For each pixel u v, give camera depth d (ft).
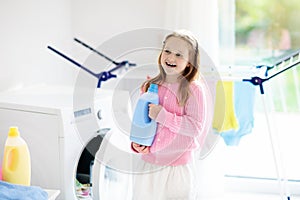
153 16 10.36
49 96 8.08
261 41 11.02
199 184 10.13
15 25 8.62
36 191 6.10
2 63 8.32
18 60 8.77
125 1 10.44
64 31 10.37
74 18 10.69
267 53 11.04
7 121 7.46
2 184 6.09
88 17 10.63
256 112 11.41
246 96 8.93
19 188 6.08
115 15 10.52
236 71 8.49
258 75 8.33
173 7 9.87
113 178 8.03
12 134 6.51
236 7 10.97
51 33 9.82
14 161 6.49
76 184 7.54
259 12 10.93
